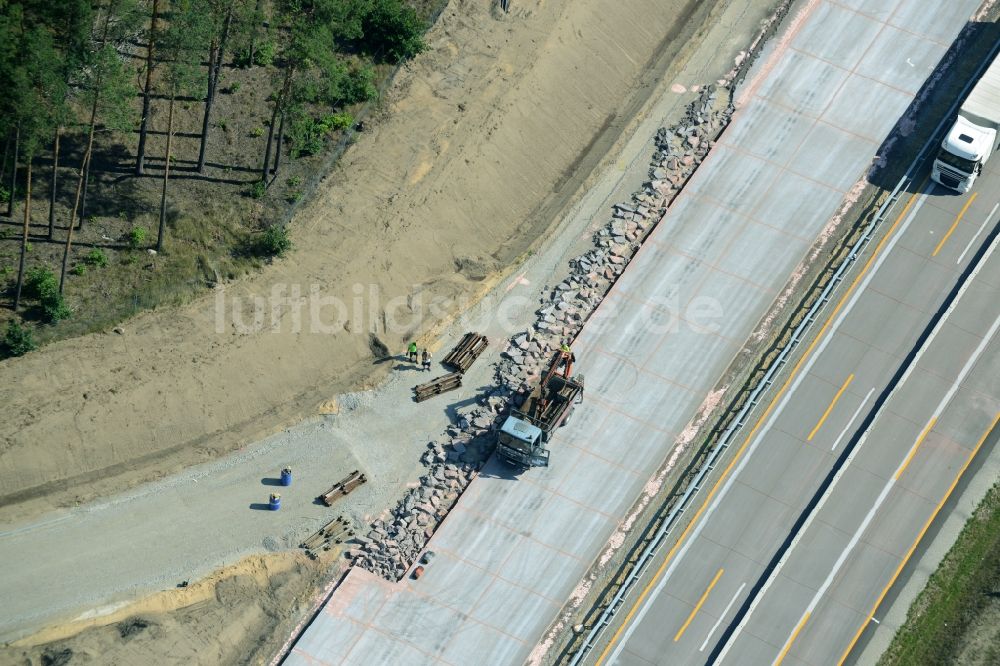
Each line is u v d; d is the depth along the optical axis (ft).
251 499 268.41
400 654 252.42
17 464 263.70
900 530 269.23
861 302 297.74
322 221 300.20
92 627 250.78
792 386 286.66
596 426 281.95
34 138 270.67
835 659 254.88
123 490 266.36
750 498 273.13
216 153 306.96
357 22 310.04
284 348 284.20
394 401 282.97
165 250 292.40
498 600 259.80
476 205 309.01
